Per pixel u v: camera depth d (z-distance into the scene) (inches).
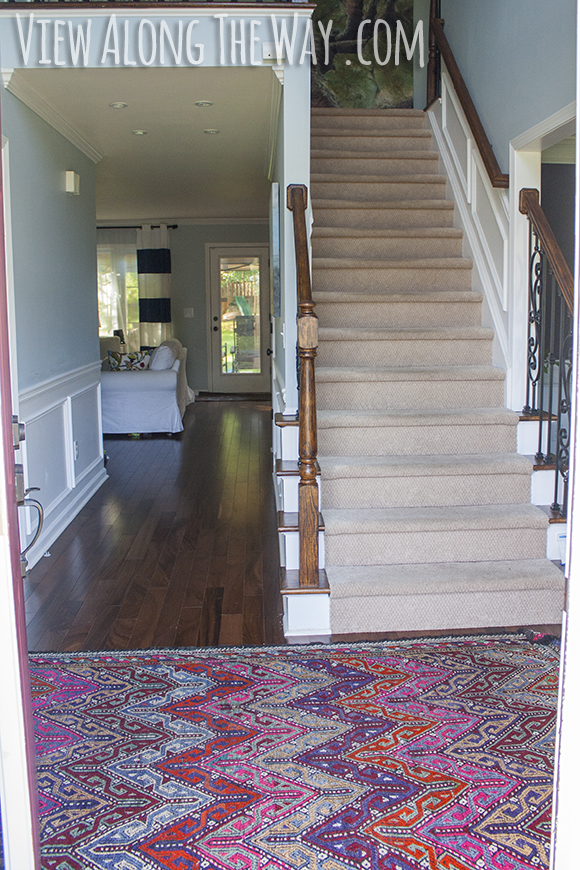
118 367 317.1
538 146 138.9
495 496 132.0
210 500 195.5
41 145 161.6
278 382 178.9
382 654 108.0
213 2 136.5
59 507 171.2
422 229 177.5
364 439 138.4
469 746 84.4
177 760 82.1
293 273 143.7
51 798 75.5
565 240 240.1
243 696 96.4
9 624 43.6
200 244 408.8
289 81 140.2
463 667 103.7
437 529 122.5
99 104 164.4
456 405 149.1
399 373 146.3
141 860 66.5
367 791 76.2
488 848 67.7
